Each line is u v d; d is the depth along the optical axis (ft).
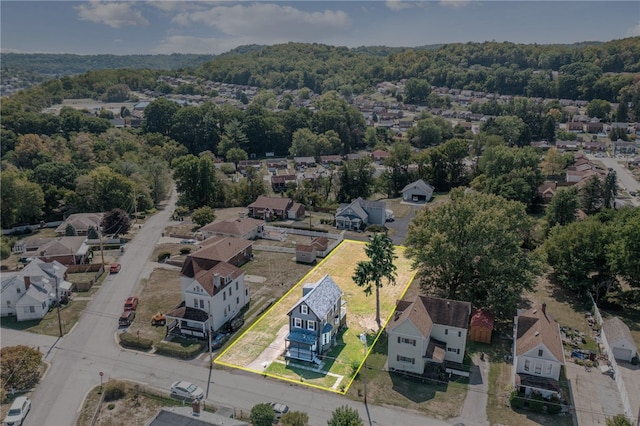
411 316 181.27
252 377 184.14
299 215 393.29
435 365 185.68
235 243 292.20
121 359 197.57
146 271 286.05
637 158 561.43
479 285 223.10
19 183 357.41
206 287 211.20
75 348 205.98
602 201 368.07
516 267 215.10
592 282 238.27
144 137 622.95
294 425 147.02
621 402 167.02
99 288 263.49
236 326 217.97
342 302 231.71
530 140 654.94
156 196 449.48
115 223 342.44
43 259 291.99
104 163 479.00
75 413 166.50
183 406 168.45
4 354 184.96
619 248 226.38
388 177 480.23
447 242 218.79
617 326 199.62
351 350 201.46
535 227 326.65
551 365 169.99
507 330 214.28
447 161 478.18
